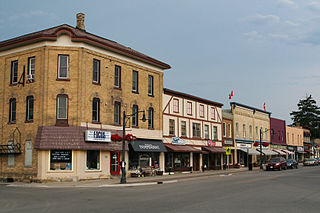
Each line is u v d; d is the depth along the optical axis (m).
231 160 52.62
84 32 33.66
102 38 35.16
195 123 44.50
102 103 30.81
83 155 28.64
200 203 14.78
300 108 117.00
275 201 15.46
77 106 28.66
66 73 29.05
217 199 16.14
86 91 29.34
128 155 33.56
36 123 28.58
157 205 14.31
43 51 28.80
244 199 16.16
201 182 27.03
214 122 48.59
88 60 29.75
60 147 27.52
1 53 31.88
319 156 101.50
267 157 65.88
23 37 32.16
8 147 29.98
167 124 39.19
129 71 34.25
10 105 30.84
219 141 49.34
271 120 68.94
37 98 28.84
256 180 28.25
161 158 37.50
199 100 45.56
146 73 36.59
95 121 30.22
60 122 28.41
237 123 54.97
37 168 27.80
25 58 30.09
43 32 29.91
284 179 29.44
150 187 23.41
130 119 33.91
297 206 13.92
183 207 13.64
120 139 30.14
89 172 29.12
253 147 59.41
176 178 31.34
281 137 73.38
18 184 26.61
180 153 41.31
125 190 21.48
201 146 44.88
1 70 31.73
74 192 20.56
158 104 37.91
